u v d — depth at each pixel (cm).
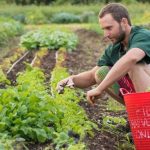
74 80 821
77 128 715
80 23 3062
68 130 705
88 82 823
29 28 2572
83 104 971
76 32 2245
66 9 3316
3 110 691
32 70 1136
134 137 685
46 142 687
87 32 2189
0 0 3666
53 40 1683
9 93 720
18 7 3372
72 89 981
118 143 759
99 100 1038
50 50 1664
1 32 1980
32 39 1689
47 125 714
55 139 673
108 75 716
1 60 1489
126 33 738
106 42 1947
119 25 729
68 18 3086
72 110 803
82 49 1764
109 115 931
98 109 964
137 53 711
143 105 657
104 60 809
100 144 731
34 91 746
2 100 712
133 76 736
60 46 1680
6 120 681
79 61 1520
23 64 1410
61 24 3012
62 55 1534
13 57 1476
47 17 3206
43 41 1681
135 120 671
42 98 727
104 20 728
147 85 730
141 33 728
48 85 1084
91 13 3116
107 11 729
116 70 711
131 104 666
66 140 669
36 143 683
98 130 784
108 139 762
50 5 3706
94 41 1994
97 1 3681
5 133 668
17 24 2334
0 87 1055
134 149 748
